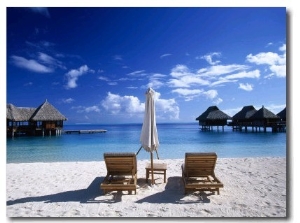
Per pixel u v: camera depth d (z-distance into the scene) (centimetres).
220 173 697
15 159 1271
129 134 3684
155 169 573
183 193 507
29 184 596
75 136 3206
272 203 455
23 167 822
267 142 2094
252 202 459
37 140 2598
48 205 453
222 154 1386
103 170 754
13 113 3072
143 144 538
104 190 502
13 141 2488
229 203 454
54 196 502
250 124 3688
